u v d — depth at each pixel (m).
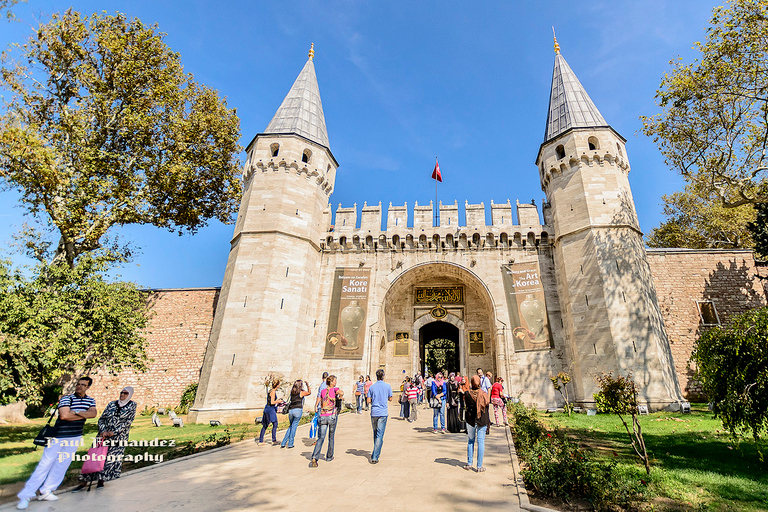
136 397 24.22
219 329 20.64
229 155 25.12
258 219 22.75
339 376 22.31
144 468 8.20
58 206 18.00
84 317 14.58
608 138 22.84
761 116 16.50
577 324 20.22
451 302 27.30
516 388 21.11
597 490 5.90
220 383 19.34
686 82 16.80
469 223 24.95
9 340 11.31
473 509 5.65
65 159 18.84
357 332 23.14
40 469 6.10
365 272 24.50
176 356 24.83
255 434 13.27
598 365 18.88
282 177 23.64
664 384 17.66
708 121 17.45
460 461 8.56
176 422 17.11
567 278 21.44
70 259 19.23
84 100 19.61
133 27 20.56
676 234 33.91
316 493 6.41
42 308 12.88
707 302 22.33
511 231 24.11
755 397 7.58
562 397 20.33
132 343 15.88
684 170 18.88
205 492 6.53
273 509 5.68
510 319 22.56
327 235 25.22
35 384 11.97
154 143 21.52
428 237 24.88
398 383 25.80
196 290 26.20
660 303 22.62
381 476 7.38
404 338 26.80
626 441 10.60
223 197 25.64
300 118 26.05
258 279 21.27
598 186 21.88
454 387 15.16
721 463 8.02
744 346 7.89
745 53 15.92
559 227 22.64
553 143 24.22
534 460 7.04
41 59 19.33
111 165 19.81
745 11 15.53
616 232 20.80
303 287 22.38
